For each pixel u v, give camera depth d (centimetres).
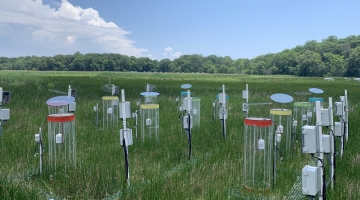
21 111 1389
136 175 700
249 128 672
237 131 1142
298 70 11506
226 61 15762
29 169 727
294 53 12862
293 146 920
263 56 15525
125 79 5247
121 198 580
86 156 817
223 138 1045
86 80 4362
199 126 1219
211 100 2041
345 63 10594
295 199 607
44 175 683
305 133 458
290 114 888
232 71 14112
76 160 773
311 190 443
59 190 633
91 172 675
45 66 11969
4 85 2820
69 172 675
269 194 627
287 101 762
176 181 637
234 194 619
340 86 3866
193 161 795
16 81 3388
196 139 1019
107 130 1132
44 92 2233
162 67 13950
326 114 600
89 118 1359
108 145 938
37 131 1045
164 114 1449
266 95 2461
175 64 14100
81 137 1017
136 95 2230
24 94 2042
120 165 748
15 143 895
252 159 672
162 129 1144
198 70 14262
